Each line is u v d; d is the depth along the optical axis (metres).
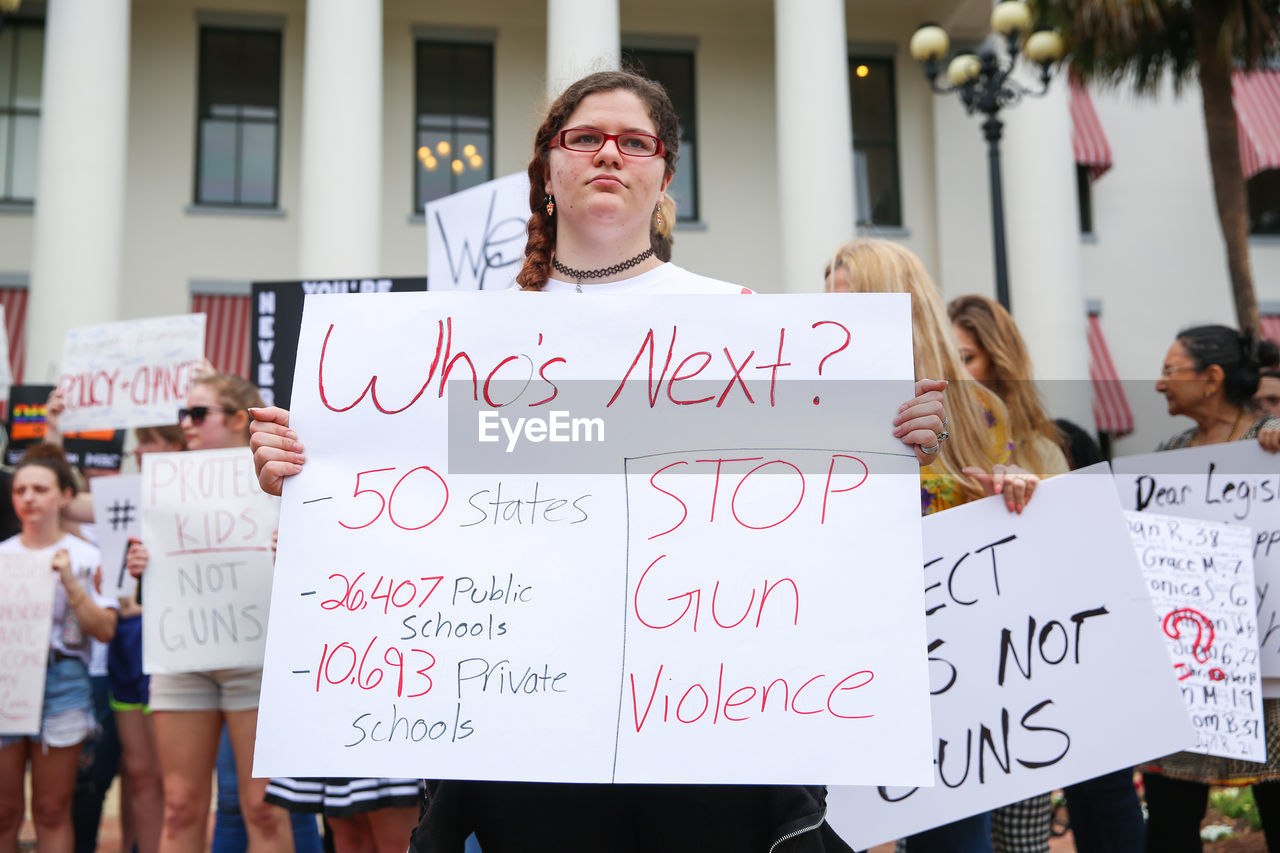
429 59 17.22
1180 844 3.51
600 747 1.96
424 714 1.98
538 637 2.01
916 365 3.22
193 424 4.15
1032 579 2.90
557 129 2.26
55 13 14.05
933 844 3.01
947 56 17.78
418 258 16.69
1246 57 11.50
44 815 4.63
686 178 17.58
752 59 17.84
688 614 2.02
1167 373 4.03
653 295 2.16
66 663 4.65
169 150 16.45
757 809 2.06
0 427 7.70
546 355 2.14
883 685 1.99
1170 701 2.81
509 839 2.09
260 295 5.00
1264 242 17.86
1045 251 15.62
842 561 2.04
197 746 3.88
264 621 3.84
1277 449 3.59
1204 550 3.38
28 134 16.36
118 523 4.69
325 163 14.09
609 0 14.48
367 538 2.06
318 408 2.13
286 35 16.88
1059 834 5.94
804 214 14.68
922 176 17.88
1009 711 2.84
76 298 13.60
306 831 4.39
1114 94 13.03
